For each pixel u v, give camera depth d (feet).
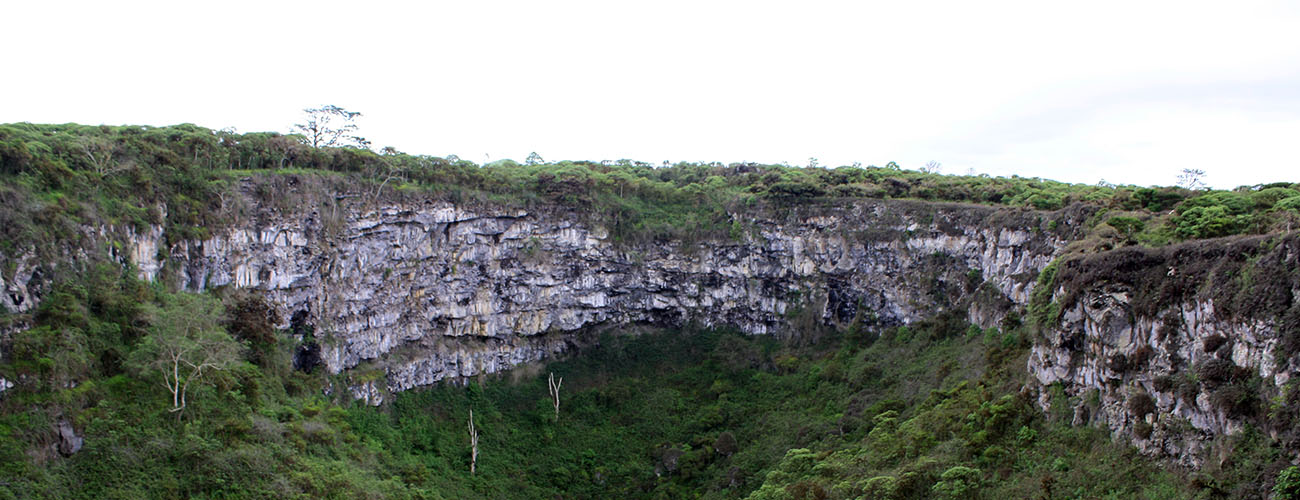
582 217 272.92
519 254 262.88
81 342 142.61
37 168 151.43
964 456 137.39
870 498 134.41
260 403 166.91
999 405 142.61
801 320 266.98
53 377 134.41
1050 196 223.92
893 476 137.18
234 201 192.75
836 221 266.36
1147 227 160.56
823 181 289.94
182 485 134.92
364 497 153.79
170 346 146.61
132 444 136.67
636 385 256.32
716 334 278.46
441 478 200.03
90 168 164.35
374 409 220.02
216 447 143.33
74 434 132.98
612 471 216.33
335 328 216.13
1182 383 109.91
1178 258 118.21
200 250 183.21
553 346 271.90
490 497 200.64
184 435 143.33
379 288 228.84
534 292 266.36
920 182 279.69
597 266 276.82
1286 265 100.99
